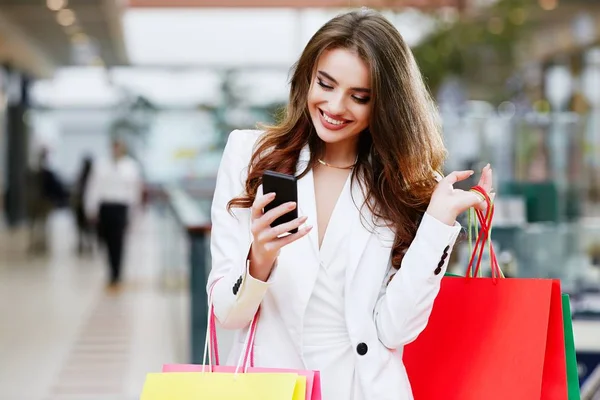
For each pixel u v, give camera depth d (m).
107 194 14.65
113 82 34.31
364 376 2.68
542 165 9.16
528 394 2.73
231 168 2.90
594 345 4.98
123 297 13.10
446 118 9.32
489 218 2.80
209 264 7.09
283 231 2.50
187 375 2.55
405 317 2.66
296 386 2.50
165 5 23.67
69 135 36.03
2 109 28.84
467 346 2.83
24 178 29.19
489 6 15.77
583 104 18.38
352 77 2.69
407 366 2.91
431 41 15.25
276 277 2.70
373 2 15.23
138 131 34.03
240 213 2.82
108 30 26.80
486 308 2.82
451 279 2.88
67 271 16.56
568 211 9.02
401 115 2.74
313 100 2.74
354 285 2.72
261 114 30.89
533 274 6.43
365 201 2.76
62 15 24.06
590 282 6.25
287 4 23.09
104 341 9.63
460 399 2.81
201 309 7.07
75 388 7.52
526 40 16.41
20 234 26.38
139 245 22.66
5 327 10.49
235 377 2.52
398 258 2.77
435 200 2.69
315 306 2.73
